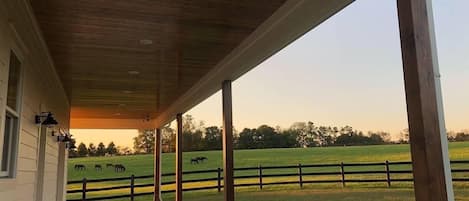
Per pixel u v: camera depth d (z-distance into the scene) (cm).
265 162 1822
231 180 537
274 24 391
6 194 332
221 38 459
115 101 867
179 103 834
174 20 405
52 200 679
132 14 387
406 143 1402
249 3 365
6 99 316
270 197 1210
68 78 643
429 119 221
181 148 909
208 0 357
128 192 1736
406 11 236
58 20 398
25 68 400
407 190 1191
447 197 215
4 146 353
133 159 2189
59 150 836
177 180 896
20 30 361
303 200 1105
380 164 1280
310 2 330
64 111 810
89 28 422
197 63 559
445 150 221
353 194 1163
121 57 527
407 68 233
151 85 699
